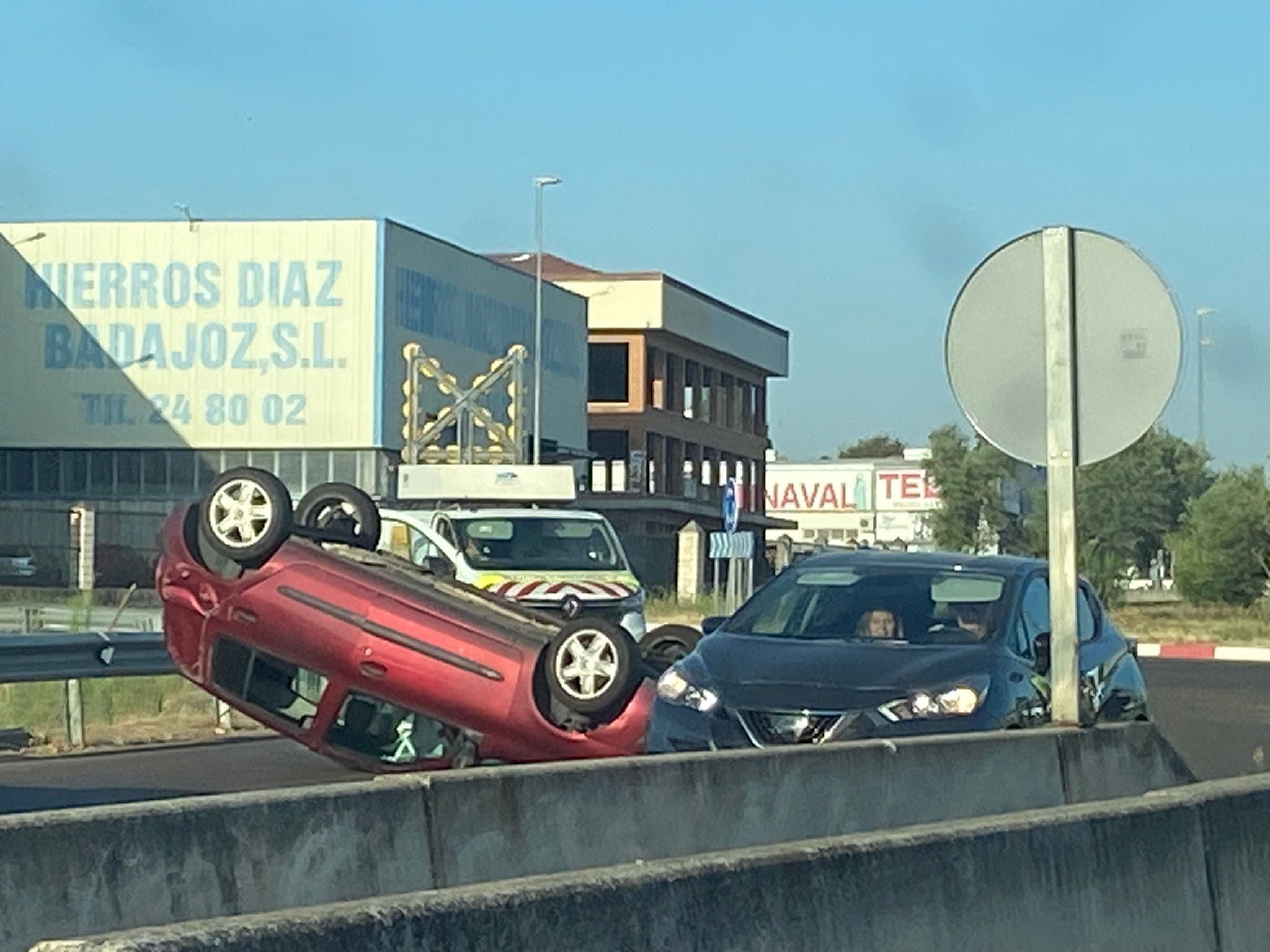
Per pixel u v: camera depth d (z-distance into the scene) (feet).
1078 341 29.73
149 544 198.59
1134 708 40.75
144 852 23.09
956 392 30.42
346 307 199.93
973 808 32.04
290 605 39.68
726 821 29.84
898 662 36.04
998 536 158.10
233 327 201.98
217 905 23.71
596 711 39.09
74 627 75.25
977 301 30.27
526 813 27.48
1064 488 30.25
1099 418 29.66
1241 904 21.88
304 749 53.42
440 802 26.45
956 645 37.06
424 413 144.36
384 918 13.23
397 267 202.08
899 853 17.66
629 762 28.86
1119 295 29.53
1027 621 38.65
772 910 16.26
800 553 150.41
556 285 238.48
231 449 202.08
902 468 331.98
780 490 340.59
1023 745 32.55
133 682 63.10
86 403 203.72
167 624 40.91
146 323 203.10
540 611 42.34
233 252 201.87
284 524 39.91
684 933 15.44
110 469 203.72
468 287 216.54
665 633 47.75
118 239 203.41
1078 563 31.60
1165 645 113.09
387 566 41.52
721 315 285.02
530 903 14.29
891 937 17.37
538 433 197.47
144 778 46.01
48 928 21.97
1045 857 19.25
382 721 41.11
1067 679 32.96
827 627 38.68
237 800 24.23
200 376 202.59
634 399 261.03
